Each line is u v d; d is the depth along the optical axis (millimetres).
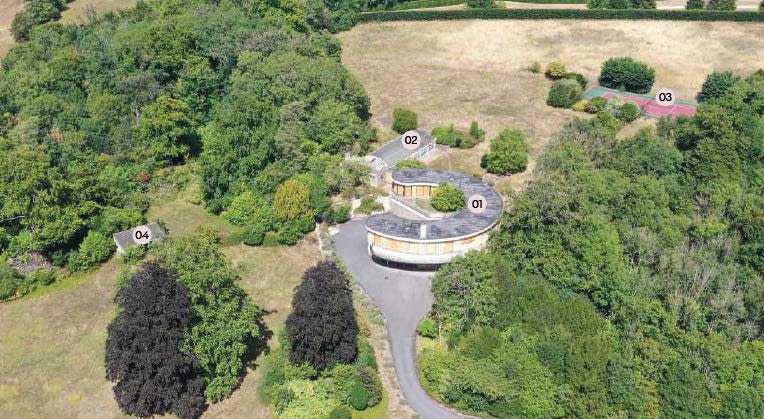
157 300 70312
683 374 74750
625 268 87625
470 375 75812
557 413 75188
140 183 113125
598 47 165875
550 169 105625
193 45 136750
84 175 103500
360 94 131750
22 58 144500
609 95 144250
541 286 84688
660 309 82125
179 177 114812
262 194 108938
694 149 113250
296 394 77062
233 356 77438
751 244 94875
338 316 77312
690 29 172250
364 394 76250
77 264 95938
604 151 112875
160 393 72438
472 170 121625
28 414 76250
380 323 88250
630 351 78875
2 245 97750
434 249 96125
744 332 82438
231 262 89500
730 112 117812
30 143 113375
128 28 148750
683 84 147500
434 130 131375
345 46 173000
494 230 98500
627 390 74500
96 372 81125
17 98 128875
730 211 101562
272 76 125875
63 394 78500
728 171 110688
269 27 145375
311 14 171750
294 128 115812
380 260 99500
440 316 85875
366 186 116125
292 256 100688
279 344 85375
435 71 158500
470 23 183125
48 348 84312
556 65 150625
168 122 114438
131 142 119312
